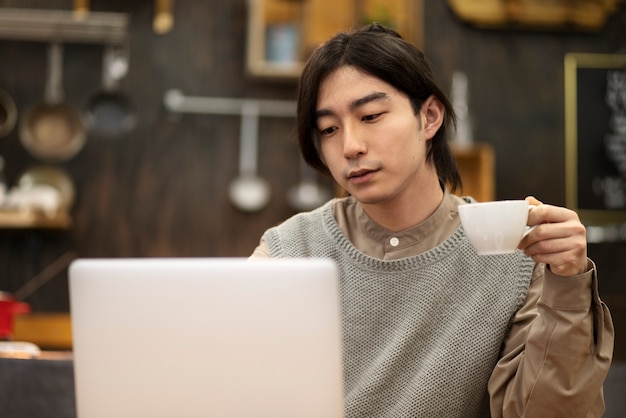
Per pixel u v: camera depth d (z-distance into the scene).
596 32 4.32
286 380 1.16
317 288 1.17
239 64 4.22
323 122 1.56
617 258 4.16
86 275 1.19
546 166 4.23
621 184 4.21
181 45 4.21
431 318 1.61
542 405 1.39
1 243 4.04
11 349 2.38
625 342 3.94
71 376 2.03
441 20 4.28
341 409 1.18
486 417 1.59
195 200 4.13
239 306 1.17
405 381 1.58
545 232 1.31
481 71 4.27
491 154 4.04
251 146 4.16
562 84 4.29
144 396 1.18
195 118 4.18
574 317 1.34
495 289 1.61
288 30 4.13
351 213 1.74
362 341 1.63
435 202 1.68
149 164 4.13
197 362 1.17
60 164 4.11
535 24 4.28
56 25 4.05
